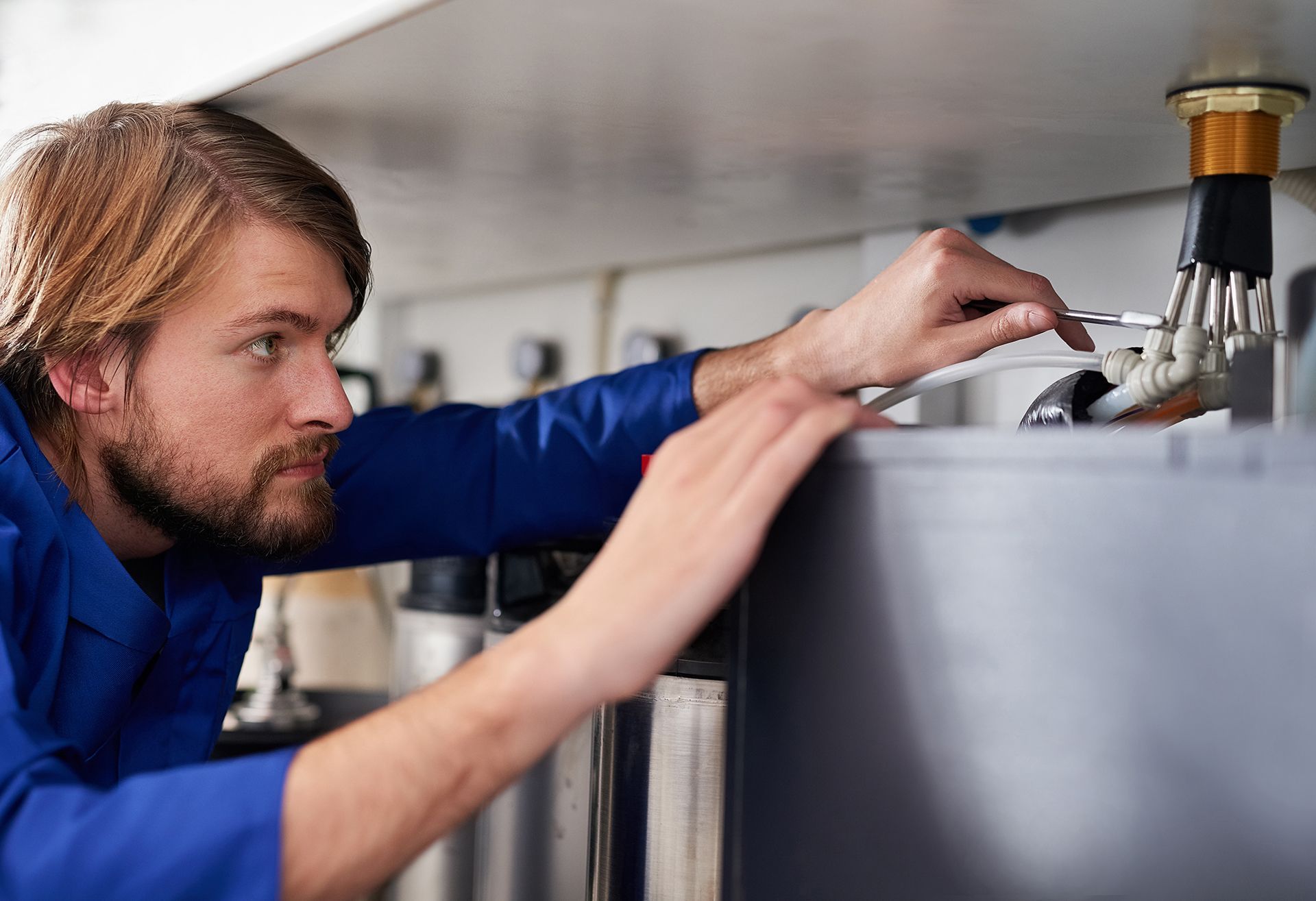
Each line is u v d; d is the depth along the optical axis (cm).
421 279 154
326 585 143
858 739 47
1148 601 40
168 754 82
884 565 46
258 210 70
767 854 49
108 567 72
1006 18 54
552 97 72
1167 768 40
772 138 79
